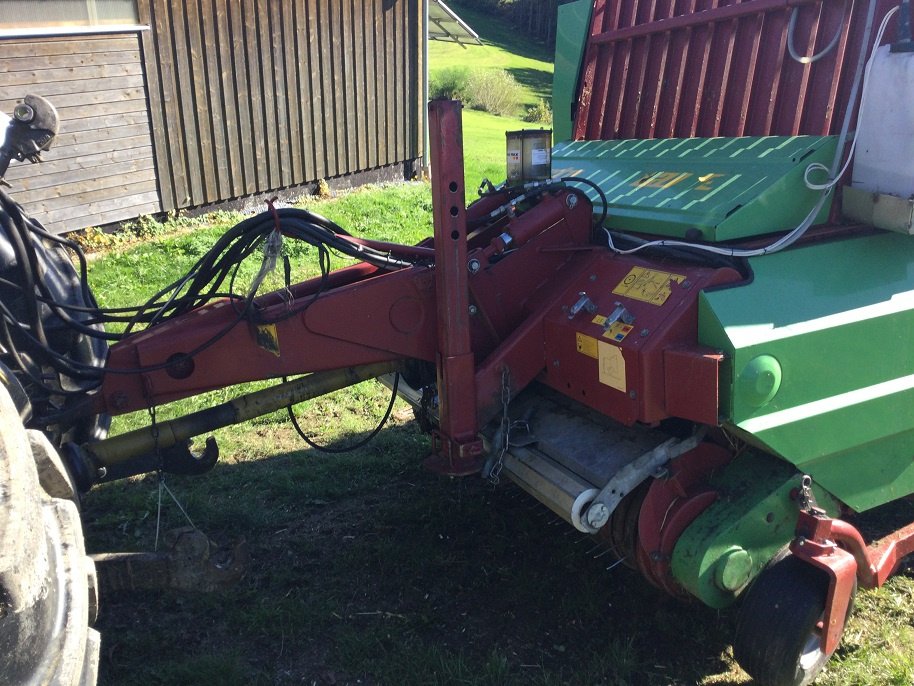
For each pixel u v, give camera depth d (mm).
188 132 9828
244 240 3256
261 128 10562
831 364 2857
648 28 4043
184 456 3734
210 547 3281
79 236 9039
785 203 3057
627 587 3561
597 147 4324
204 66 9805
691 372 2662
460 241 3021
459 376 3139
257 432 5152
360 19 11352
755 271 2846
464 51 41406
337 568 3699
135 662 3160
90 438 3730
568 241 3451
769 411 2758
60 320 3393
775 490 2879
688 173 3502
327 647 3232
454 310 3080
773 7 3396
